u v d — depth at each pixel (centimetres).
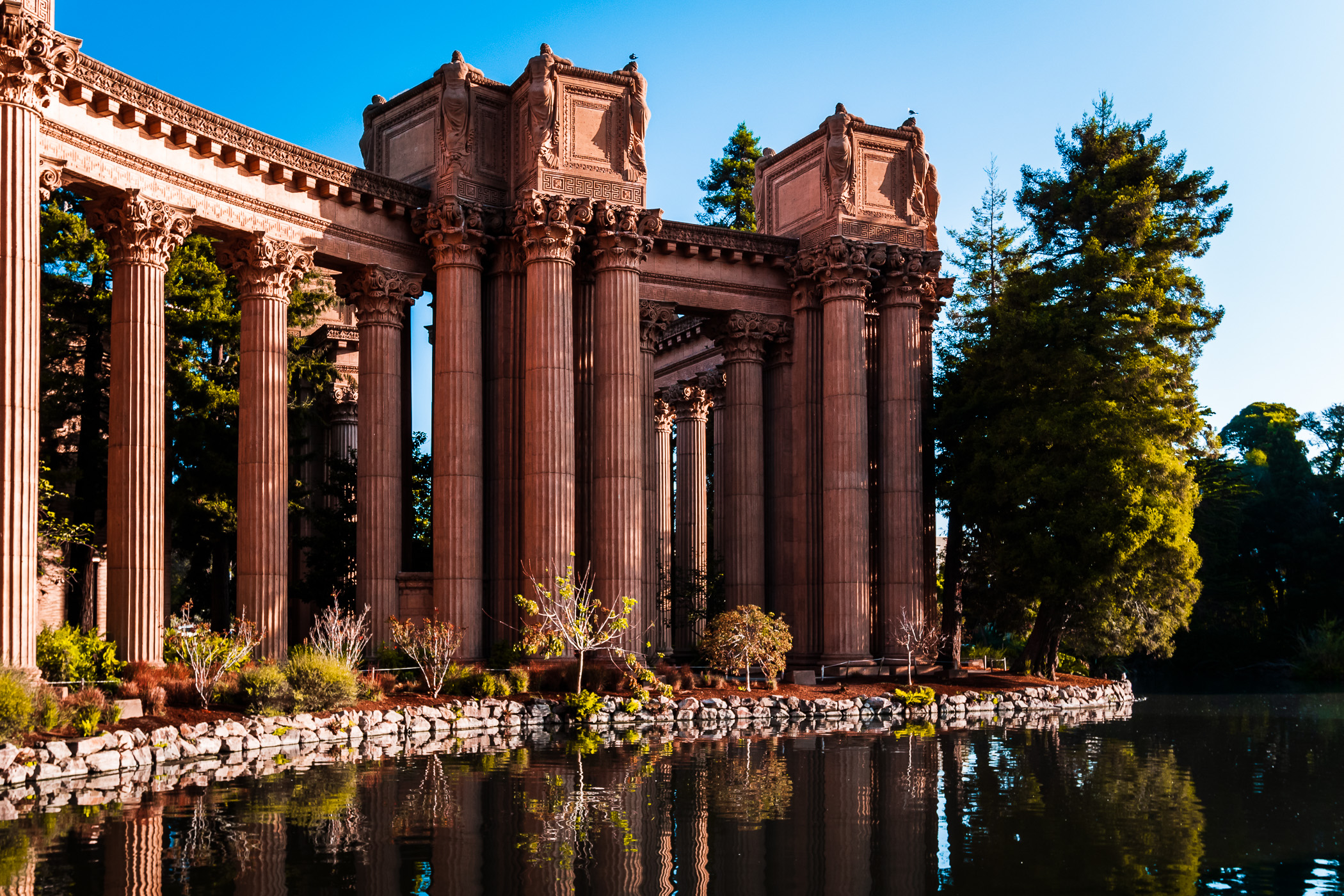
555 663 2811
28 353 2019
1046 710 3322
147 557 2398
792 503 3738
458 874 1092
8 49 2016
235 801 1453
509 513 3100
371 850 1184
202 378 3456
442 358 3036
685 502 4706
